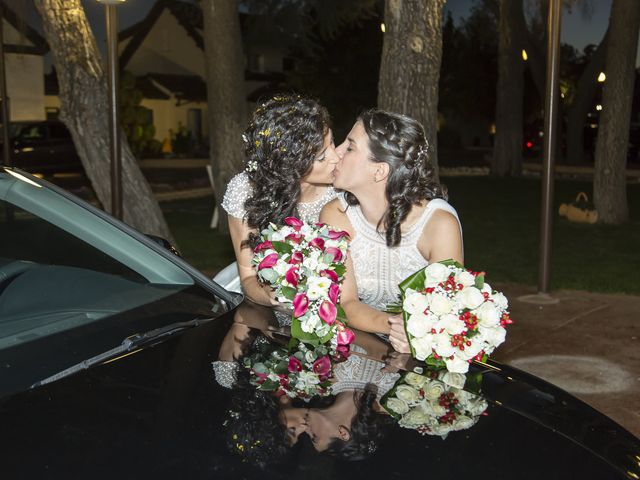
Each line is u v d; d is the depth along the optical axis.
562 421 2.10
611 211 12.12
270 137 2.90
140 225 8.35
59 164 21.31
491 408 2.09
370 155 2.69
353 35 30.17
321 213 2.99
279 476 1.67
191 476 1.64
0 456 1.69
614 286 7.49
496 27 24.53
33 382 2.05
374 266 2.94
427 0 7.04
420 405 2.07
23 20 8.77
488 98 36.84
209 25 10.79
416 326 2.30
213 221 11.70
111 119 7.28
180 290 2.77
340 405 2.02
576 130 28.97
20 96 27.22
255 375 2.15
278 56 40.94
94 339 2.34
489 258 9.05
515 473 1.79
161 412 1.90
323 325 2.41
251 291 2.90
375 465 1.74
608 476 1.88
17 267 2.76
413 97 7.12
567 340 5.72
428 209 2.78
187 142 35.50
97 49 8.23
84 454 1.71
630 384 4.77
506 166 23.44
